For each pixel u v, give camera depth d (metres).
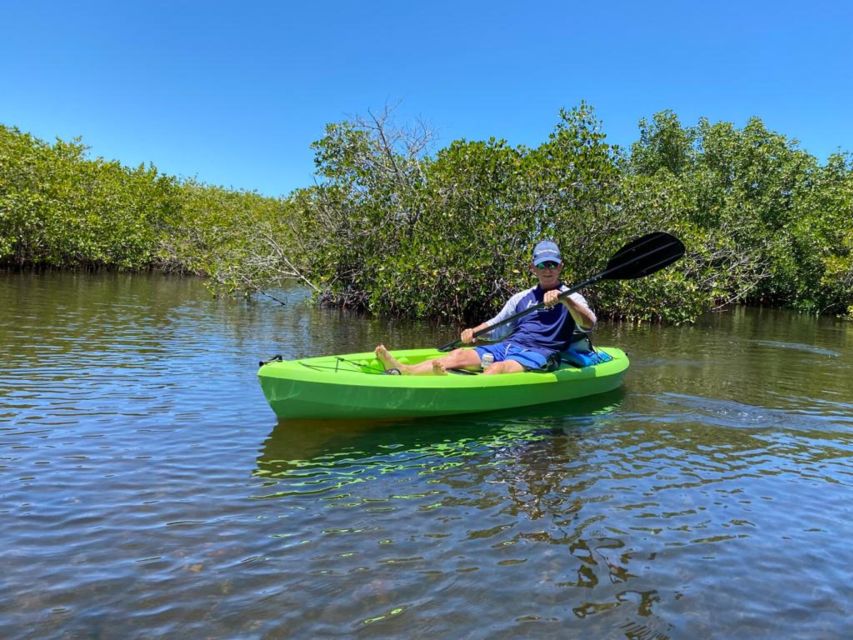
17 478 2.86
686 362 7.21
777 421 4.35
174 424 3.81
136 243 23.73
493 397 4.36
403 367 4.47
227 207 28.64
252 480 2.96
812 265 18.52
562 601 2.00
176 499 2.70
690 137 23.45
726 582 2.14
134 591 1.98
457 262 10.94
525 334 4.88
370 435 3.75
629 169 23.25
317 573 2.12
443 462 3.31
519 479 3.08
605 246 11.69
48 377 4.89
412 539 2.39
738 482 3.11
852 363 7.46
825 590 2.11
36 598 1.92
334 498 2.78
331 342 7.73
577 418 4.29
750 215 19.27
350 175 12.38
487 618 1.89
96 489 2.78
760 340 10.07
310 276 13.82
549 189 10.80
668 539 2.45
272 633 1.79
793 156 20.83
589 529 2.52
